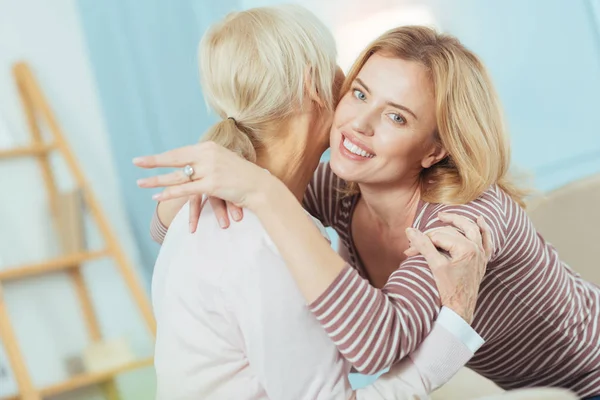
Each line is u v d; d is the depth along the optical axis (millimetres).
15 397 3160
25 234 3385
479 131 1396
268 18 1311
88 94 3523
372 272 1688
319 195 1690
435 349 1220
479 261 1274
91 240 3492
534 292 1518
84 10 3359
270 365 1156
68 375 3377
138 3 3250
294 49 1300
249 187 1187
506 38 3377
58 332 3406
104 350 3371
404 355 1205
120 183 3459
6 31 3430
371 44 1413
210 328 1202
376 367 1163
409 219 1517
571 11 3406
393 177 1425
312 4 3230
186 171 1189
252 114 1296
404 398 1204
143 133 3330
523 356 1607
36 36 3473
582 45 3408
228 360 1208
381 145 1385
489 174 1410
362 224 1642
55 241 3406
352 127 1380
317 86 1347
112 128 3412
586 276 1919
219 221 1218
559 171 3377
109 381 3412
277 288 1163
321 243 1180
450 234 1274
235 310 1168
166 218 1579
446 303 1243
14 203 3381
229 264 1186
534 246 1497
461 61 1402
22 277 3373
